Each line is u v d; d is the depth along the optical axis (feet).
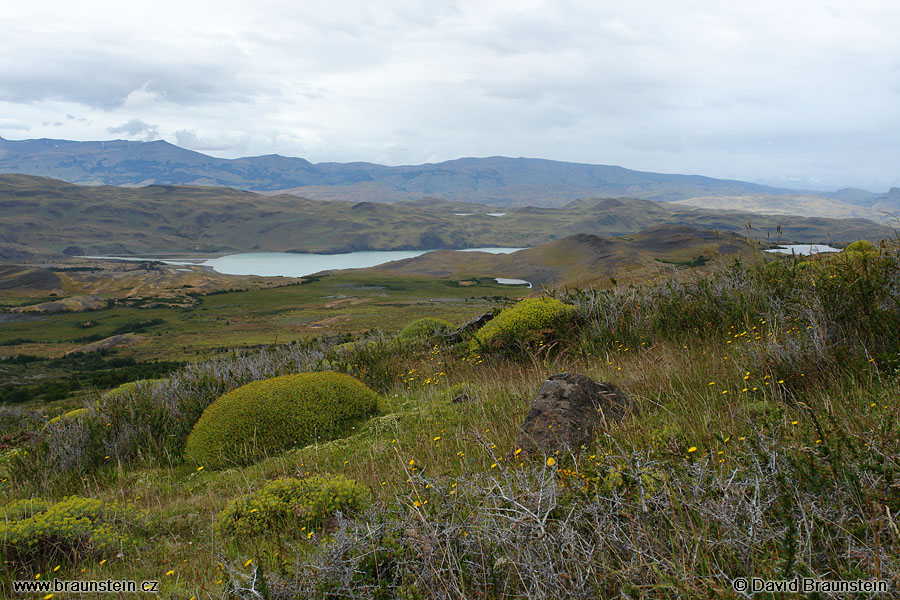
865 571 6.19
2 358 314.96
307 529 14.14
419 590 7.73
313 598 8.69
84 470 25.72
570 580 7.02
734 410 13.46
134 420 28.71
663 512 7.75
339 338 51.21
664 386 17.87
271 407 25.18
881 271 16.88
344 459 20.85
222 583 11.10
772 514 7.48
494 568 7.62
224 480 21.71
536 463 12.28
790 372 14.82
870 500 7.07
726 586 6.38
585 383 17.19
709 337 22.67
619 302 30.71
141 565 14.47
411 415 24.23
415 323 47.24
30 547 14.92
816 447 8.38
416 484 11.11
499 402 21.58
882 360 13.67
